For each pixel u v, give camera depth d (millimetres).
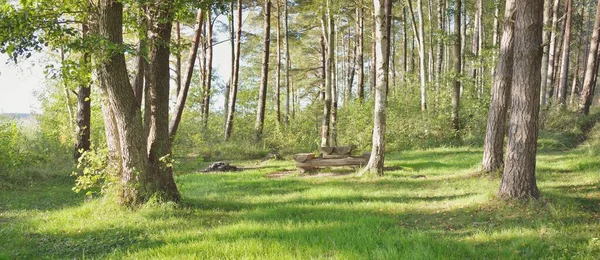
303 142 21938
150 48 8172
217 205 8523
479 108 20203
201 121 24391
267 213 7461
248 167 16250
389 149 19156
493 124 10922
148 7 8055
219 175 13516
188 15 8398
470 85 24578
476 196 8094
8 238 6234
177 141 18703
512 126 7531
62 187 11641
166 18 7707
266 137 22453
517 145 7438
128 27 8664
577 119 19062
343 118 23312
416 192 9445
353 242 5473
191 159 18156
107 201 7848
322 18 18750
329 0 17453
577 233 5668
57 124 21812
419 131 20562
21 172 12438
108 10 7238
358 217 7004
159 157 8172
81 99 14836
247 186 11227
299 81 35719
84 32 7930
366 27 32812
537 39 7344
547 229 5855
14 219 7648
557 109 20625
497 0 18734
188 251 5336
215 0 8094
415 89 25000
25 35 6688
